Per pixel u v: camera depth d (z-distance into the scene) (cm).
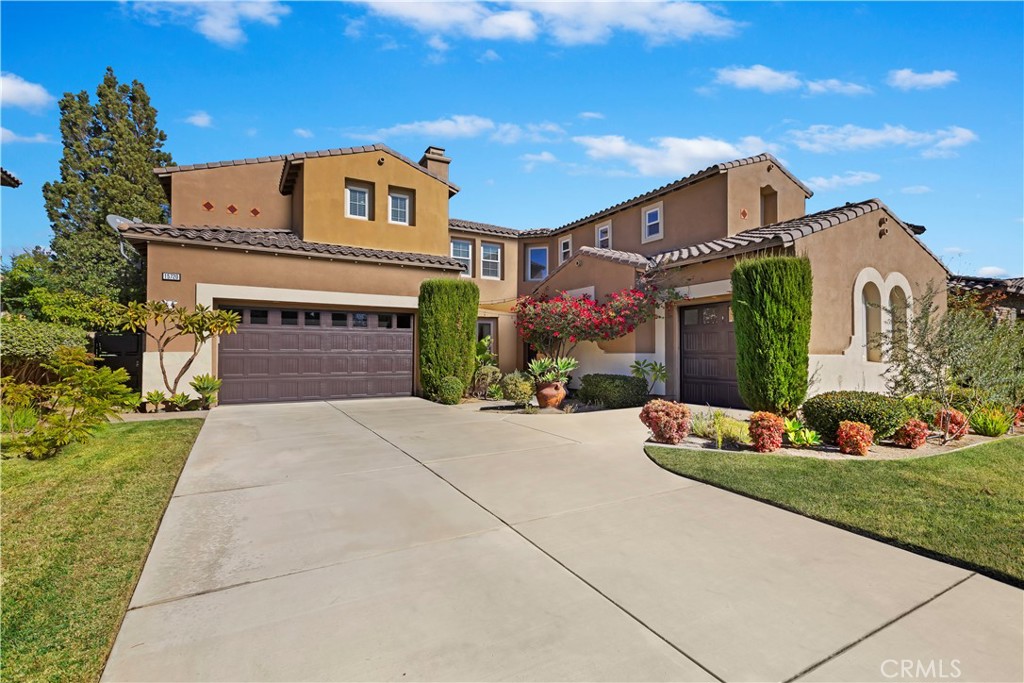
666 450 755
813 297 1105
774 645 274
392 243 1647
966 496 529
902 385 992
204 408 1219
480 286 2220
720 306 1269
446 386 1370
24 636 283
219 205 1677
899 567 372
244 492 554
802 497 526
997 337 873
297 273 1380
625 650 269
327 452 754
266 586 342
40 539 421
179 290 1239
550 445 806
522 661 260
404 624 294
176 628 291
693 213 1582
